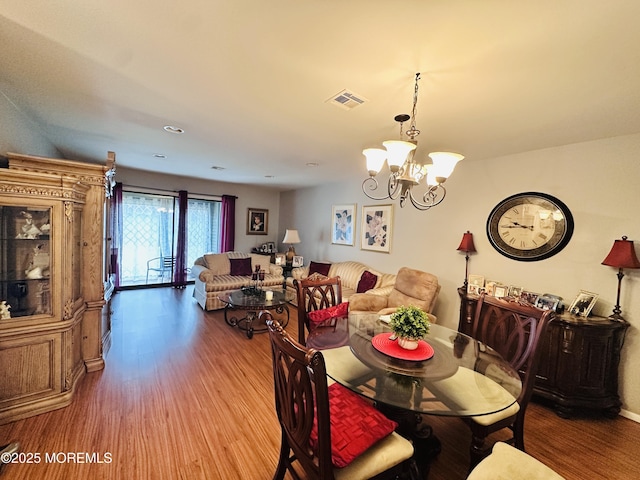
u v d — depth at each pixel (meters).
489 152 2.88
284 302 3.71
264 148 3.17
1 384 1.83
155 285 5.71
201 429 1.88
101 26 1.27
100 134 2.85
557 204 2.57
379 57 1.40
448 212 3.48
